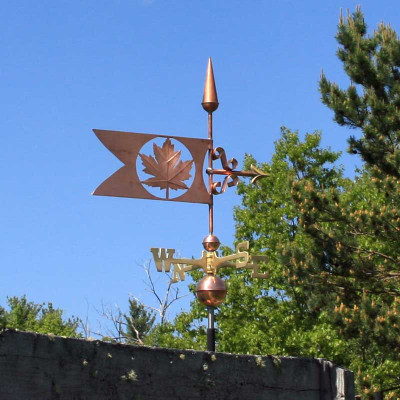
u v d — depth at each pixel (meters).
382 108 21.25
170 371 4.80
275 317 28.45
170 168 6.44
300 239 28.11
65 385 4.35
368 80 21.89
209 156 6.55
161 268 6.40
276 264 28.50
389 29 22.28
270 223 29.91
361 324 17.91
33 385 4.22
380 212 20.31
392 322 17.61
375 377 24.44
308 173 31.39
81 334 36.38
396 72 21.95
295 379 5.32
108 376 4.54
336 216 20.70
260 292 29.00
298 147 31.42
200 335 30.84
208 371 4.95
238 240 30.84
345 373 5.32
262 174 6.67
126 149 6.39
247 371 5.12
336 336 26.62
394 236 20.34
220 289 6.21
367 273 20.62
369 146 21.42
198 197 6.46
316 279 20.38
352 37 22.09
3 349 4.13
